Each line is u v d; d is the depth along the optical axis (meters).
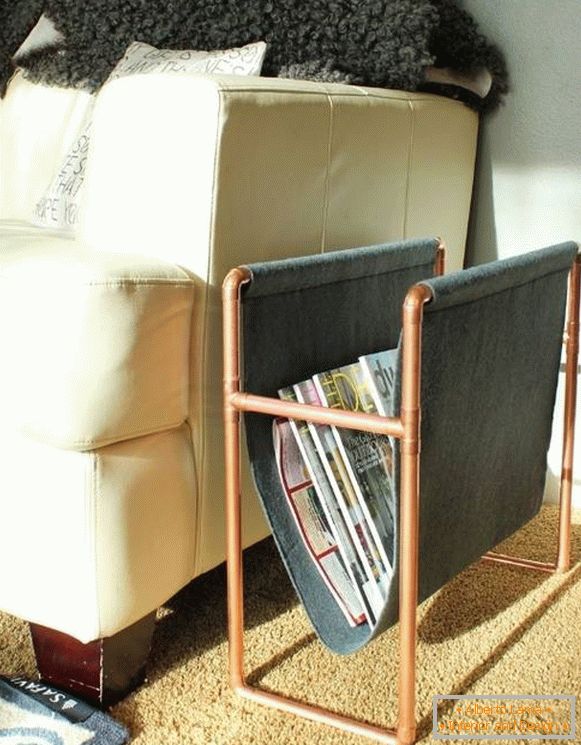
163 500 1.00
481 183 1.53
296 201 1.10
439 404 0.93
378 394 1.03
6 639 1.13
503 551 1.38
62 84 1.56
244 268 0.94
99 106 1.03
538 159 1.48
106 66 1.49
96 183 1.04
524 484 1.18
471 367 0.97
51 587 0.97
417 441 0.88
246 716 0.99
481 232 1.55
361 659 1.10
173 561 1.02
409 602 0.91
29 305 0.90
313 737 0.96
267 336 0.99
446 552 1.02
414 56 1.30
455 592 1.25
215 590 1.26
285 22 1.30
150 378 0.94
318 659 1.10
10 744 0.92
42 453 0.95
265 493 1.01
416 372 0.87
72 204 1.37
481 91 1.44
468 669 1.07
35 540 0.96
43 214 1.42
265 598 1.24
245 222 1.02
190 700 1.02
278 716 0.99
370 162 1.21
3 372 0.93
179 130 0.98
